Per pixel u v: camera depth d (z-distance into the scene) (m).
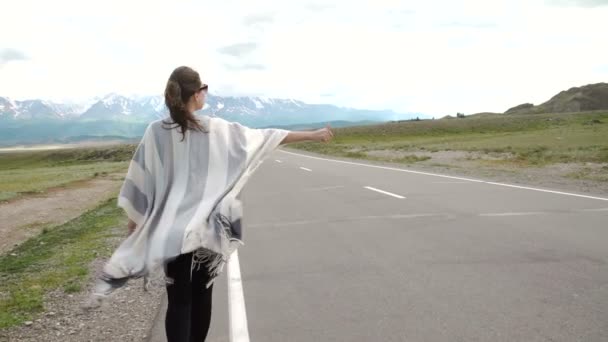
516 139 61.47
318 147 66.50
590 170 18.72
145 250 2.75
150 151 2.92
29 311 5.17
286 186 15.92
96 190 23.31
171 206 2.79
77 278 6.46
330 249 7.15
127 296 5.52
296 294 5.22
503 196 11.61
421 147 50.62
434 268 5.94
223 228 2.73
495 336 3.94
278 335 4.17
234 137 2.96
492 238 7.38
